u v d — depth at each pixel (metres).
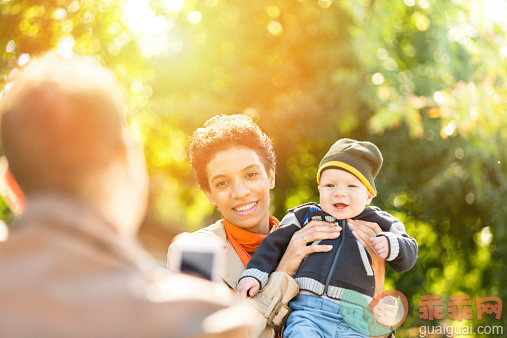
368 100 6.95
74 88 0.88
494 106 4.88
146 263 0.89
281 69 7.86
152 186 7.62
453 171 7.37
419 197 7.76
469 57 7.22
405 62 7.68
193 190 7.88
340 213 2.50
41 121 0.86
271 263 2.41
